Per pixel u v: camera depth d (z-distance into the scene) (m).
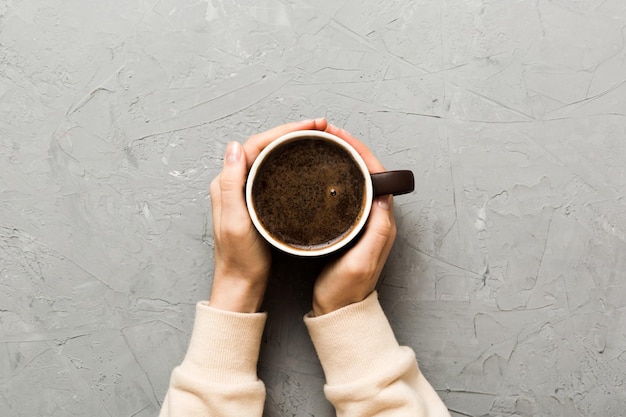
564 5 0.61
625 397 0.61
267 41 0.60
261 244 0.54
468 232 0.61
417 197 0.61
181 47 0.60
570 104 0.61
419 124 0.61
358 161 0.51
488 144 0.61
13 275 0.61
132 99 0.60
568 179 0.61
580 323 0.61
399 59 0.60
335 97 0.60
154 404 0.61
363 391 0.53
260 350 0.60
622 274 0.61
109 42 0.60
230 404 0.53
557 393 0.61
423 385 0.56
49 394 0.61
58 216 0.61
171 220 0.61
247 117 0.60
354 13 0.60
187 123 0.60
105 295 0.61
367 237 0.53
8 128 0.61
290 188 0.53
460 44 0.61
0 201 0.61
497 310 0.61
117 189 0.61
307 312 0.61
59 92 0.61
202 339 0.54
